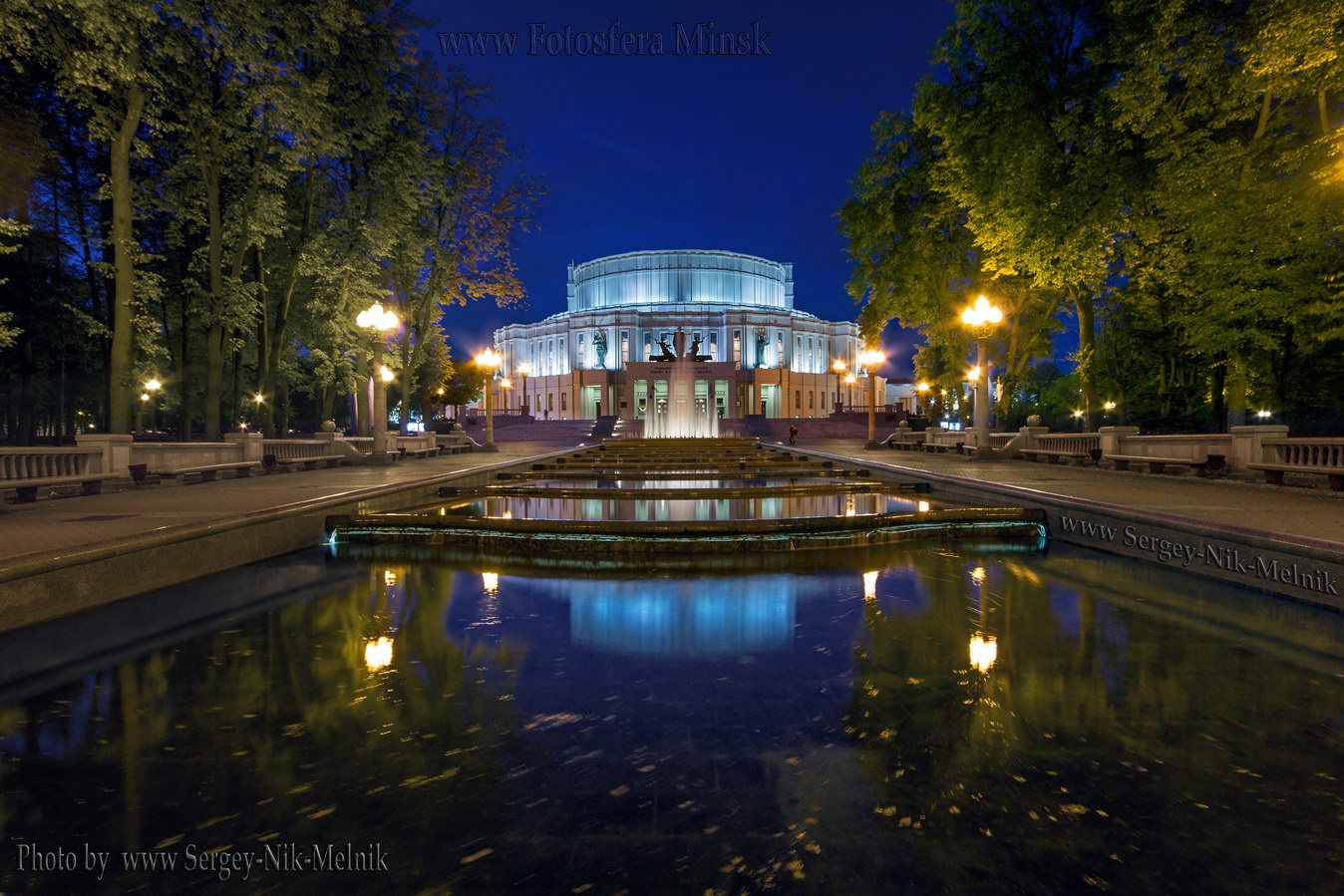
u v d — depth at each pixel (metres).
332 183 26.02
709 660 4.19
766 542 8.24
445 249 31.17
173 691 3.72
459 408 75.69
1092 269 19.98
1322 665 4.02
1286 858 2.13
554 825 2.34
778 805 2.46
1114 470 15.95
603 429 57.34
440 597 5.98
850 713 3.34
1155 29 16.09
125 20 15.55
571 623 5.09
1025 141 20.42
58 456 11.41
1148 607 5.45
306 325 30.09
